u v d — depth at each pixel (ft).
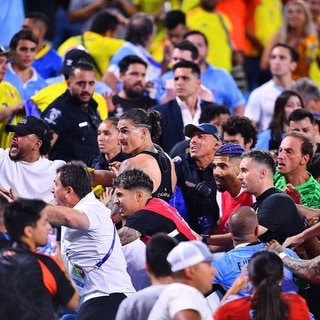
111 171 109.50
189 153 115.96
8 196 105.70
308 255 104.94
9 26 151.12
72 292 86.94
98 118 129.39
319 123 129.18
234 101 156.35
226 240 105.19
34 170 110.63
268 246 96.48
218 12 176.35
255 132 122.31
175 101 133.59
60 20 186.91
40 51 153.58
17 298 84.64
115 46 158.51
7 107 126.62
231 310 87.45
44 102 128.98
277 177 114.62
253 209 101.60
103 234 97.45
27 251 85.97
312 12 184.03
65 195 97.71
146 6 185.68
